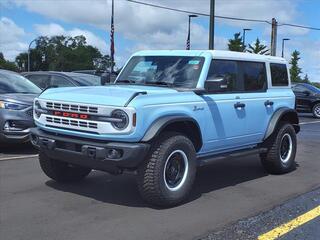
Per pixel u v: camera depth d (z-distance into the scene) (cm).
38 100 672
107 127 587
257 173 881
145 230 542
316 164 995
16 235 515
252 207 649
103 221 569
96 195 682
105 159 587
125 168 601
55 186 726
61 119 630
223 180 816
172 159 626
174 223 569
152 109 600
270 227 567
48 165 716
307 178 848
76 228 542
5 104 998
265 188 763
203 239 521
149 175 603
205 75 699
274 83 861
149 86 704
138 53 780
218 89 706
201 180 811
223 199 686
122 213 602
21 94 1053
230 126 735
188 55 724
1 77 1102
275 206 657
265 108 817
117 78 770
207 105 685
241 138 771
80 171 746
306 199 700
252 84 806
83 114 606
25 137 1003
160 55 749
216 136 709
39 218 573
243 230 554
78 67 10331
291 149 891
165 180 616
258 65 824
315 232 555
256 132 802
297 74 8088
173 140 618
